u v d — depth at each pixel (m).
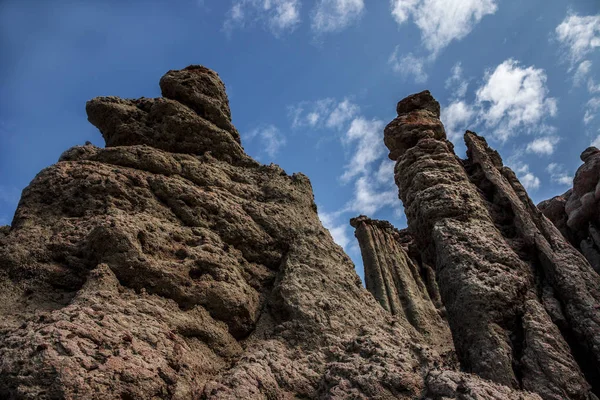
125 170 11.55
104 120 13.59
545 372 10.78
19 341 6.85
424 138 19.05
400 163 18.05
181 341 8.38
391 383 8.45
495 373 11.10
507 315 12.16
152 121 13.57
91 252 9.38
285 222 12.38
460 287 12.85
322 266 11.61
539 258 14.12
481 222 14.78
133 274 9.07
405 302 29.62
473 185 16.80
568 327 12.27
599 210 25.16
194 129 13.62
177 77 14.60
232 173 13.31
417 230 16.03
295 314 10.23
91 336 7.14
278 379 8.80
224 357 9.19
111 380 6.71
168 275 9.34
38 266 9.21
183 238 10.52
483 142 19.12
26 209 10.41
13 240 9.54
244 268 11.16
